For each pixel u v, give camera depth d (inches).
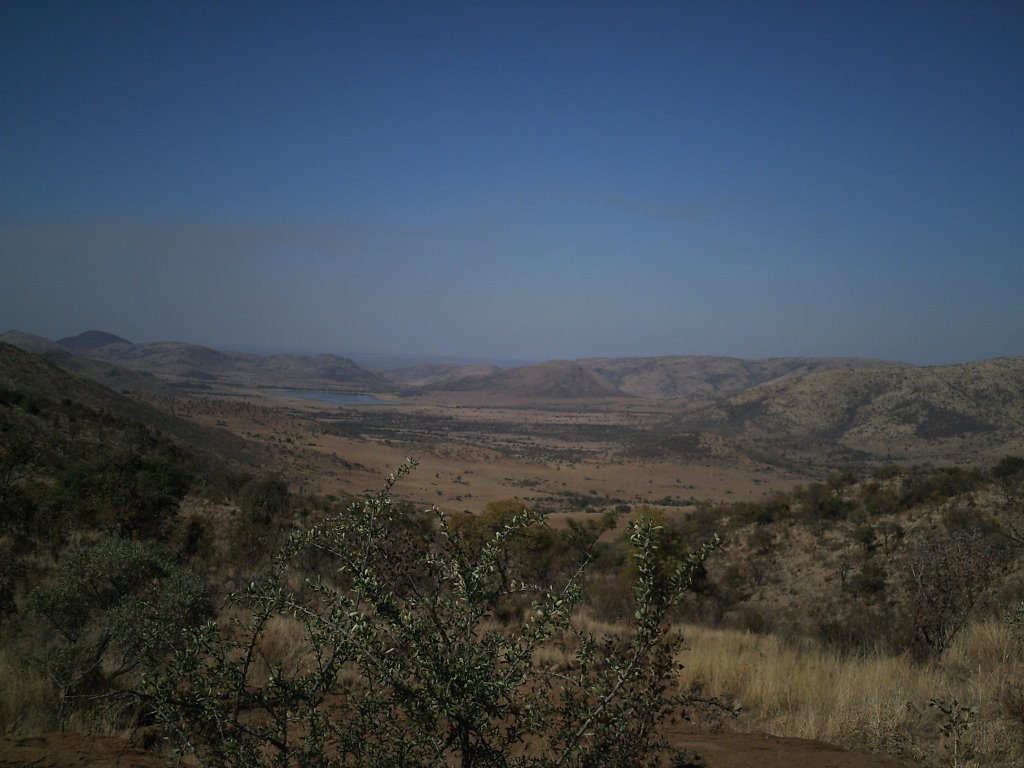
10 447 901.2
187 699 129.4
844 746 216.5
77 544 643.5
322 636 130.0
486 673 123.0
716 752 195.6
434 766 122.4
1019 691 228.8
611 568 943.7
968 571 378.3
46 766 154.9
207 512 1040.8
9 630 319.9
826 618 706.2
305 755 125.0
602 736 129.8
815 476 5871.1
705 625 735.1
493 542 135.7
